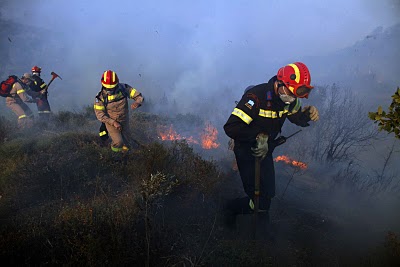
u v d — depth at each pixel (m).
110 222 3.13
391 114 2.64
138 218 3.42
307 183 5.59
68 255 2.88
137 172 4.59
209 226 3.61
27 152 5.45
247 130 3.35
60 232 3.15
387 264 3.13
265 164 3.56
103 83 5.11
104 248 2.81
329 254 3.43
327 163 6.74
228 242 3.35
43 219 3.55
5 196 4.17
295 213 4.35
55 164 4.73
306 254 3.32
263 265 3.07
